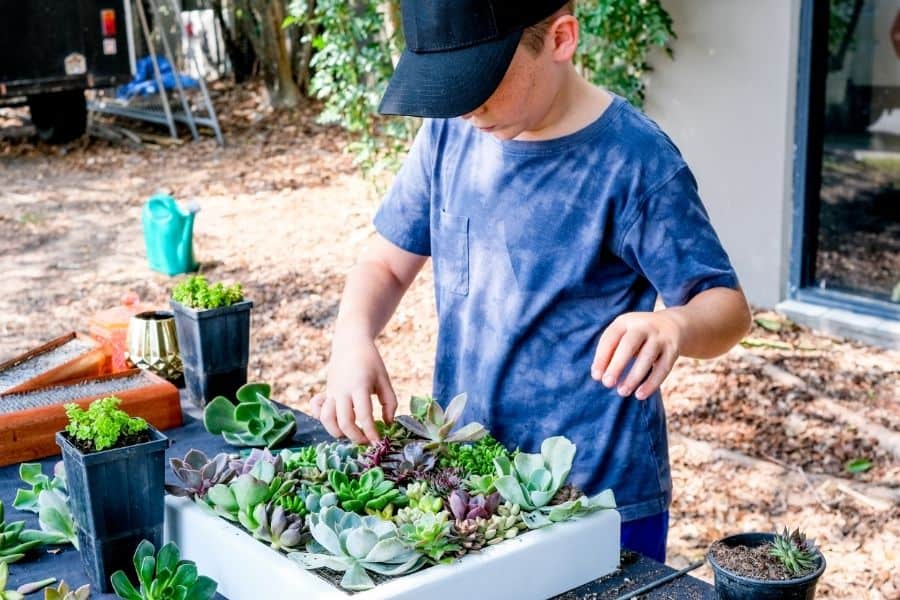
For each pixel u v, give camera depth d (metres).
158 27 9.11
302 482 1.39
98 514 1.30
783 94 4.54
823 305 4.64
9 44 7.78
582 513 1.34
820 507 3.38
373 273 1.83
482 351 1.71
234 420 1.81
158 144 8.96
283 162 8.18
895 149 4.40
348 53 5.50
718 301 1.51
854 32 4.39
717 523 3.32
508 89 1.43
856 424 3.81
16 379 1.91
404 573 1.21
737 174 4.77
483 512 1.31
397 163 5.67
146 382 1.87
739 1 4.59
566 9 1.45
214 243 6.33
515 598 1.26
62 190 7.60
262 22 9.83
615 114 1.60
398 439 1.53
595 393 1.64
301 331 5.01
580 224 1.60
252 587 1.26
